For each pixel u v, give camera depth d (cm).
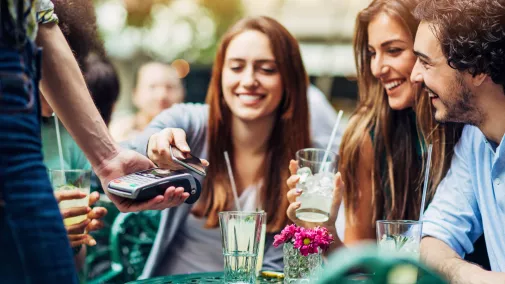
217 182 319
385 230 214
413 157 296
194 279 239
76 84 222
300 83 321
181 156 241
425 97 283
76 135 227
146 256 368
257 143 318
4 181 150
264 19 320
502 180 254
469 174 271
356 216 305
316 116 412
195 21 1051
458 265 244
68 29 290
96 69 360
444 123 262
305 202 250
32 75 166
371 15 295
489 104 242
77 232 253
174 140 246
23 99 157
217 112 321
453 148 283
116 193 220
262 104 312
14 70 156
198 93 784
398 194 297
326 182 249
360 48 306
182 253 321
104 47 371
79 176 251
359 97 311
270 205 311
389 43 289
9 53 156
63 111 223
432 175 288
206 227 316
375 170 301
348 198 304
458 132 281
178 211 317
